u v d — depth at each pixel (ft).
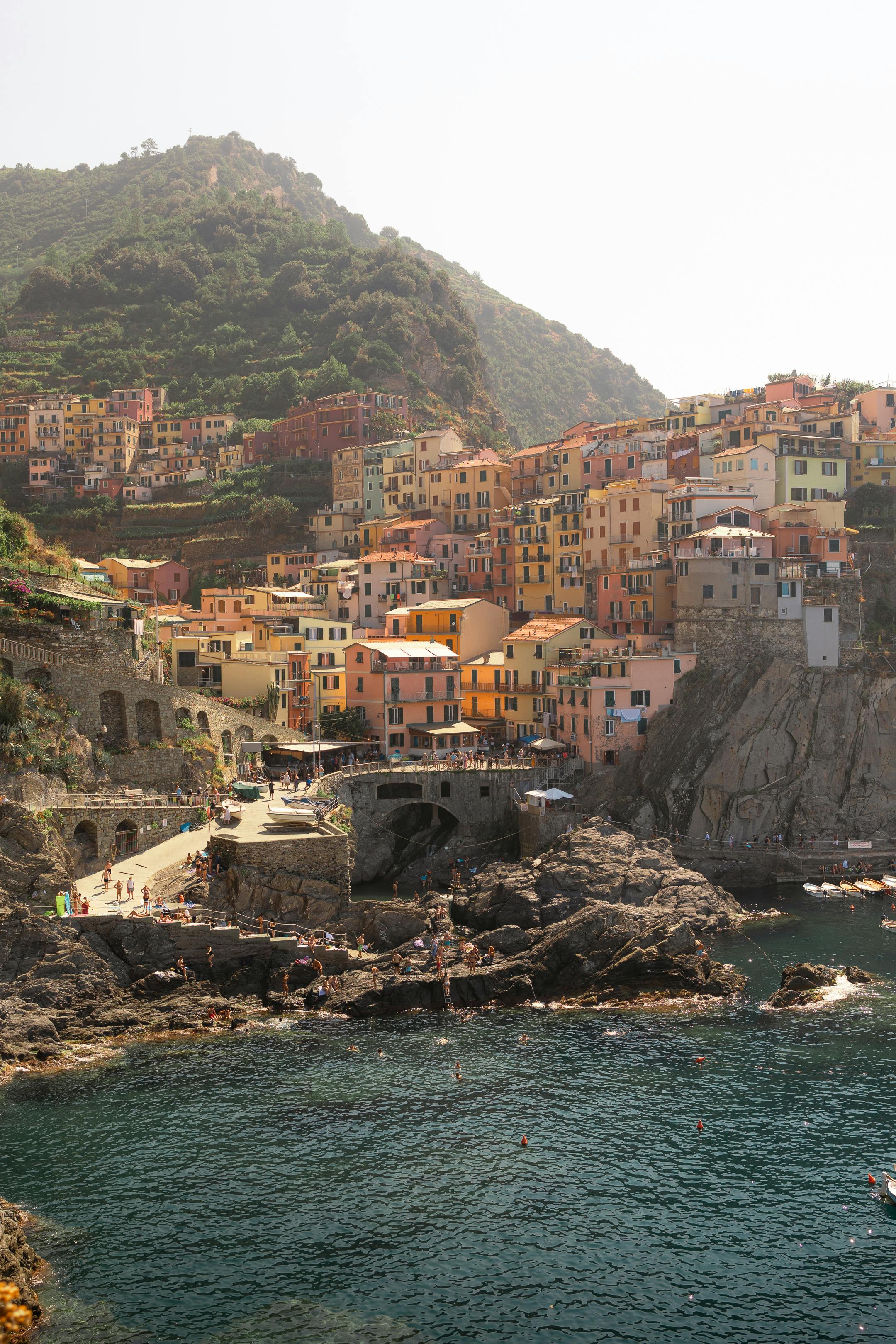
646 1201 178.70
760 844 387.34
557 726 423.23
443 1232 170.19
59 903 250.78
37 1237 166.50
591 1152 193.16
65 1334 145.89
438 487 624.59
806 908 341.82
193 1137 195.52
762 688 401.70
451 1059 229.66
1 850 251.60
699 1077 221.66
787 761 397.39
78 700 313.32
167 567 625.41
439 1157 190.60
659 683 404.36
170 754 332.19
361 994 253.44
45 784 283.59
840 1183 183.93
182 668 423.23
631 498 484.33
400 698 418.51
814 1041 238.89
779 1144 195.83
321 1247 165.78
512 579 546.67
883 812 397.60
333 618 552.41
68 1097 209.15
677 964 270.46
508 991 263.49
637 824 382.01
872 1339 147.02
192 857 281.54
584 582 506.07
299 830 291.38
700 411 574.15
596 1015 255.70
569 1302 154.30
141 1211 173.68
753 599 415.23
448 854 376.48
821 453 502.38
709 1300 154.71
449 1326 148.56
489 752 419.13
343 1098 211.20
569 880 305.12
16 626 325.21
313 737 407.64
